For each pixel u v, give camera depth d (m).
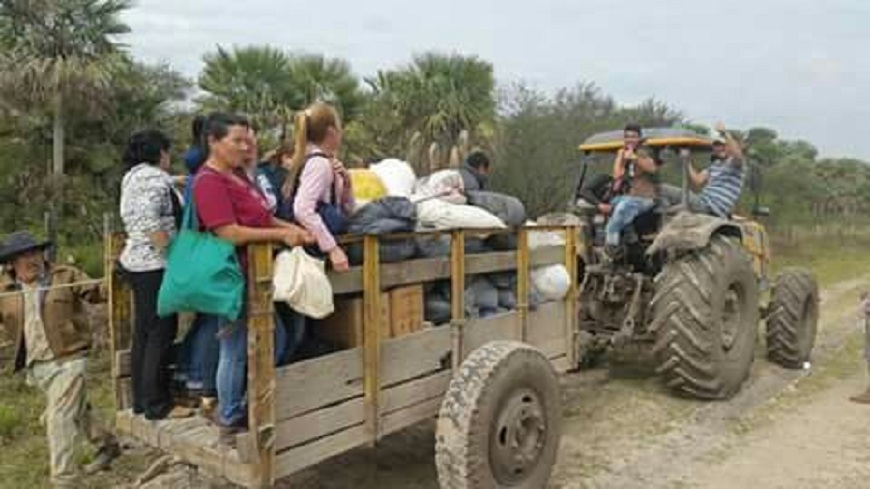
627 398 6.36
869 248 21.36
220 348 3.45
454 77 17.05
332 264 3.52
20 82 13.86
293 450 3.42
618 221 6.44
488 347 4.09
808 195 24.89
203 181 3.30
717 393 6.15
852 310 10.74
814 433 5.56
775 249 19.42
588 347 6.60
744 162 7.21
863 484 4.66
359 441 3.74
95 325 6.99
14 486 4.54
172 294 3.29
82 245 12.57
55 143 14.39
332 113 3.79
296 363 3.43
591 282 6.77
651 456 5.11
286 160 4.03
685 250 6.11
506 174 15.73
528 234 4.73
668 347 6.02
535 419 4.18
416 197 4.48
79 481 4.59
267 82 15.26
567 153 15.79
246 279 3.26
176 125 15.83
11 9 14.34
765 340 7.90
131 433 3.87
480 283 4.53
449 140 16.75
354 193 4.29
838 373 7.27
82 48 14.55
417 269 4.03
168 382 3.94
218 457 3.38
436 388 4.19
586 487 4.62
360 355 3.74
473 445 3.80
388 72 17.48
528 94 19.11
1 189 14.22
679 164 6.74
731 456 5.12
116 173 15.33
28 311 4.34
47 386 4.41
